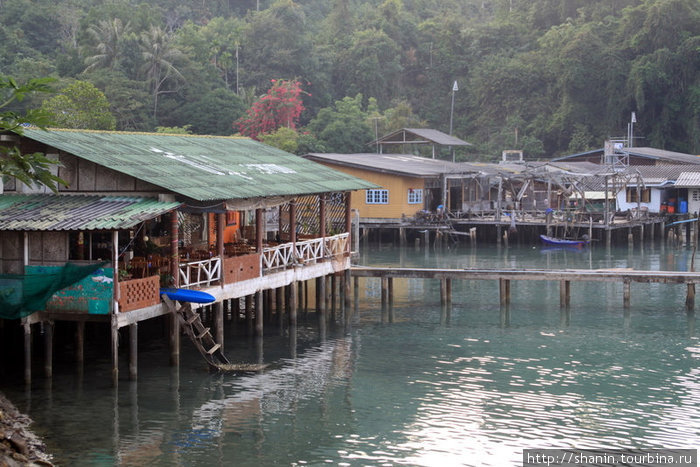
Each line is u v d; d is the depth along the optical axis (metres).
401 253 54.94
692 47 90.12
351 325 32.34
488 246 58.78
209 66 92.00
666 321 33.03
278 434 20.19
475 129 105.62
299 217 38.88
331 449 19.30
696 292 39.53
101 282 21.77
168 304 23.89
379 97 105.81
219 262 25.56
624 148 77.81
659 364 26.67
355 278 36.00
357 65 105.06
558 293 39.66
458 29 115.38
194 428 20.45
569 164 72.75
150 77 82.12
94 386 23.08
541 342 29.66
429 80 113.00
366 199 60.44
